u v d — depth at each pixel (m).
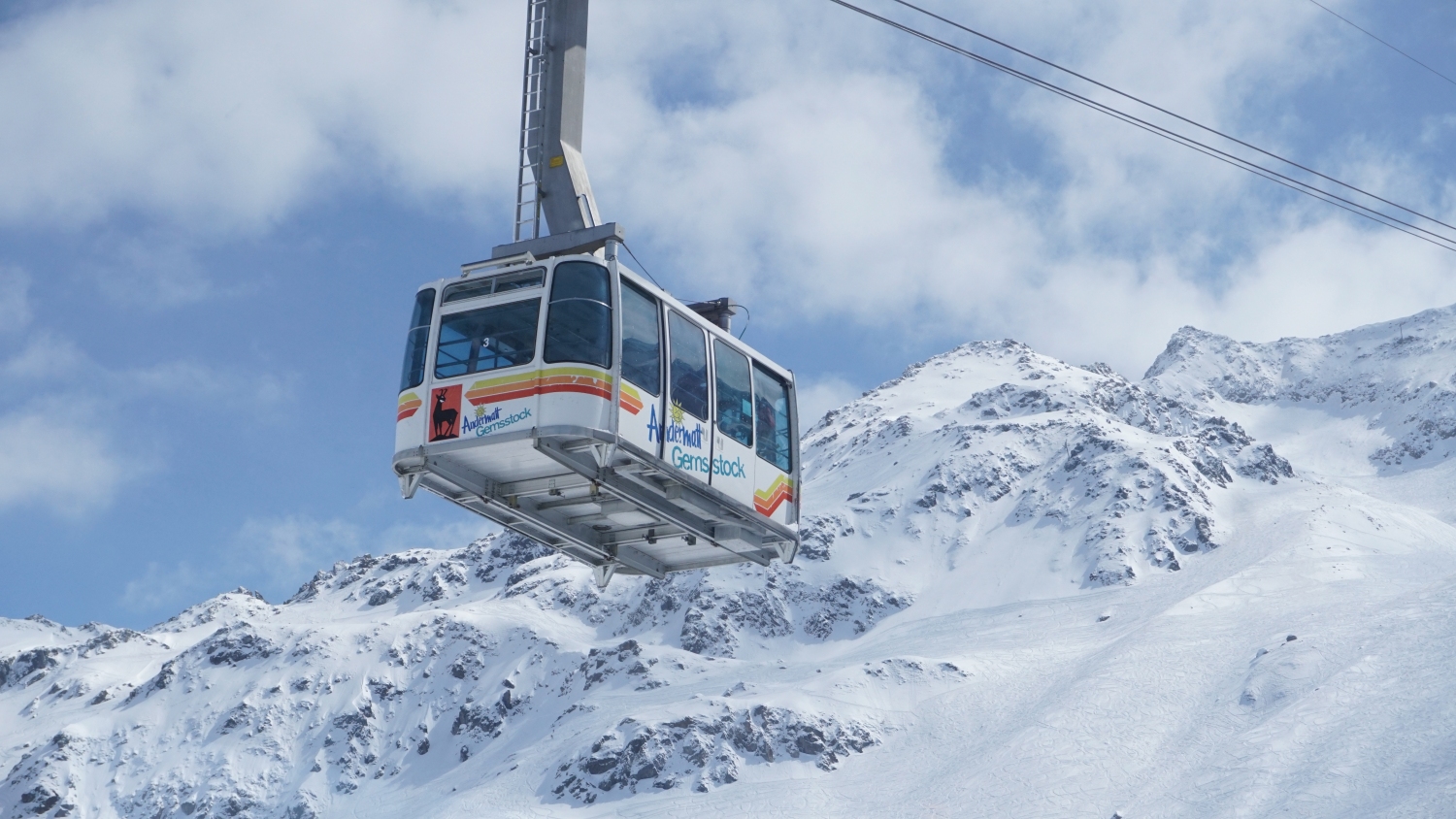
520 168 25.67
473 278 24.31
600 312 23.22
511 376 23.19
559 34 26.12
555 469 24.36
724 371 26.17
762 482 26.98
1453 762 186.62
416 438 23.72
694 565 28.42
